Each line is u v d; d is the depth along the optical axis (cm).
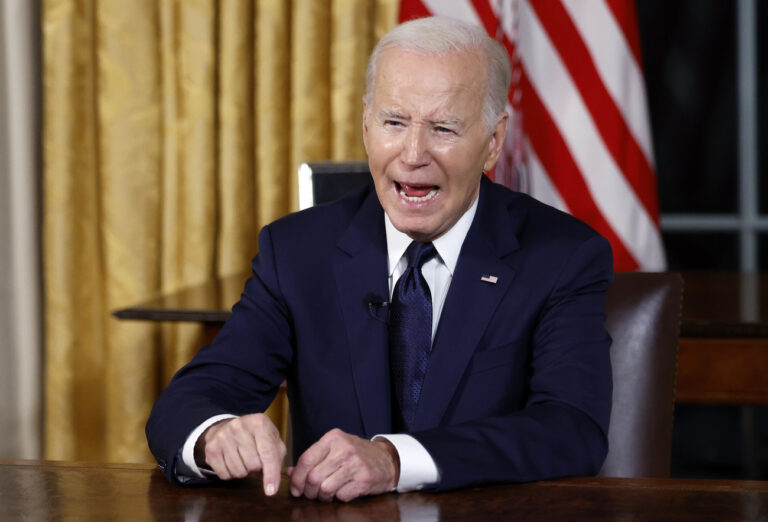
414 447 181
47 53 450
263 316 241
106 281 461
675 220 527
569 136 407
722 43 511
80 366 470
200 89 443
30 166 464
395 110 213
